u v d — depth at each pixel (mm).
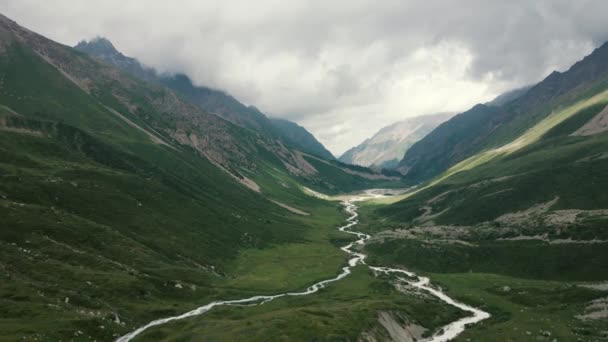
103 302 87250
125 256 122562
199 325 85062
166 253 144750
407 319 98000
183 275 125312
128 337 76000
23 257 96812
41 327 65500
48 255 104250
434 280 147125
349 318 87625
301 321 82750
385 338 84688
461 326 100438
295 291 133375
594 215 165875
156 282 109750
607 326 86625
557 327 88875
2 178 145250
